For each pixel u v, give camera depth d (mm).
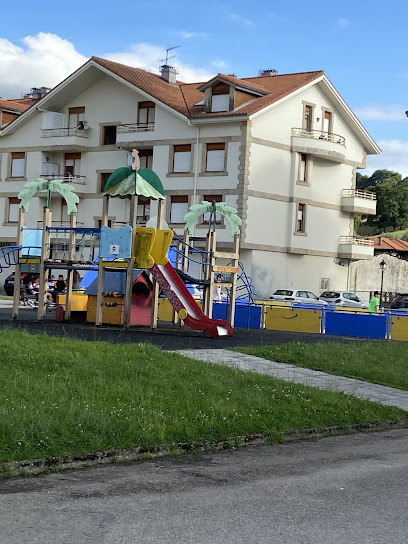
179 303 24953
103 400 11391
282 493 8148
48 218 27734
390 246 80875
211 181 49969
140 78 54344
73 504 7348
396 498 8109
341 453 10758
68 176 56562
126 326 25516
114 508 7266
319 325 30422
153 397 12094
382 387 16828
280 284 51844
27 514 6953
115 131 55000
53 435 9305
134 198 25734
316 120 53656
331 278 56062
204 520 6973
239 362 17953
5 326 22969
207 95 50656
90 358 14461
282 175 51531
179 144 51250
